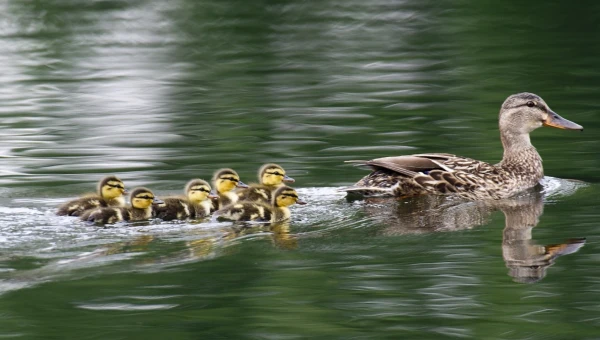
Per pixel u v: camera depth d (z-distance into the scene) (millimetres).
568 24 29297
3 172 15469
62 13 32156
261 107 20641
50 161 16234
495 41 27578
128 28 30328
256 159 16375
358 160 15820
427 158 14781
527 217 13391
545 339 9781
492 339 9820
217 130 18562
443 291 10766
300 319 10266
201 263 11438
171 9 32906
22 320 10234
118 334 9961
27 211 13250
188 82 23625
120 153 16812
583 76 22875
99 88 22984
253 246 12008
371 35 29047
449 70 24125
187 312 10391
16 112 20391
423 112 19781
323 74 24203
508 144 15484
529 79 22734
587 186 14867
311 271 11305
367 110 20078
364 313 10344
